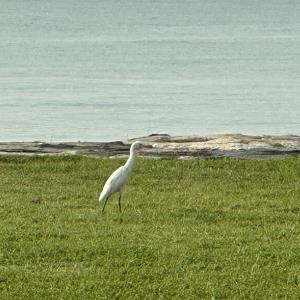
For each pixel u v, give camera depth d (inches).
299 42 3378.4
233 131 1466.5
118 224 637.3
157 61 2623.0
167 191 735.1
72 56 2758.4
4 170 792.9
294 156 858.1
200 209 678.5
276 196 721.6
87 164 814.5
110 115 1596.9
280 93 1939.0
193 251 570.9
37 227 623.2
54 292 499.5
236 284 515.2
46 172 792.3
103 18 5103.3
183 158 848.9
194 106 1733.5
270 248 578.2
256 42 3361.2
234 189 740.7
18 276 524.4
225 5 7224.4
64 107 1678.2
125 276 526.3
